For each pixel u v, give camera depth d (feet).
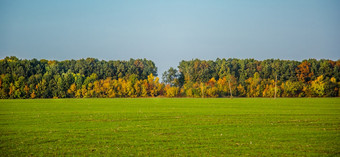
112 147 84.99
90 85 469.16
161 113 174.19
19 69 468.34
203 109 203.62
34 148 83.71
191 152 79.66
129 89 480.23
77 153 78.95
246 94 477.77
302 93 449.89
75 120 141.38
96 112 182.80
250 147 84.48
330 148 83.20
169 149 82.79
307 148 83.25
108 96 472.44
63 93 451.12
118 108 216.74
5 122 133.08
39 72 487.20
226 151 80.59
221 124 126.00
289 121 134.51
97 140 93.81
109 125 124.67
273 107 218.79
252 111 184.75
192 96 481.46
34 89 442.50
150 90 491.31
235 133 104.68
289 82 456.04
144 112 181.57
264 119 142.20
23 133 105.09
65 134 103.45
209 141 91.91
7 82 437.99
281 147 84.53
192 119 144.05
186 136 99.71
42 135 101.50
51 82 451.94
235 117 151.43
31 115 163.02
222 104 259.80
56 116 158.40
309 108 206.69
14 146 85.87
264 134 102.53
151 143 89.56
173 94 490.49
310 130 110.01
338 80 465.88
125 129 113.91
